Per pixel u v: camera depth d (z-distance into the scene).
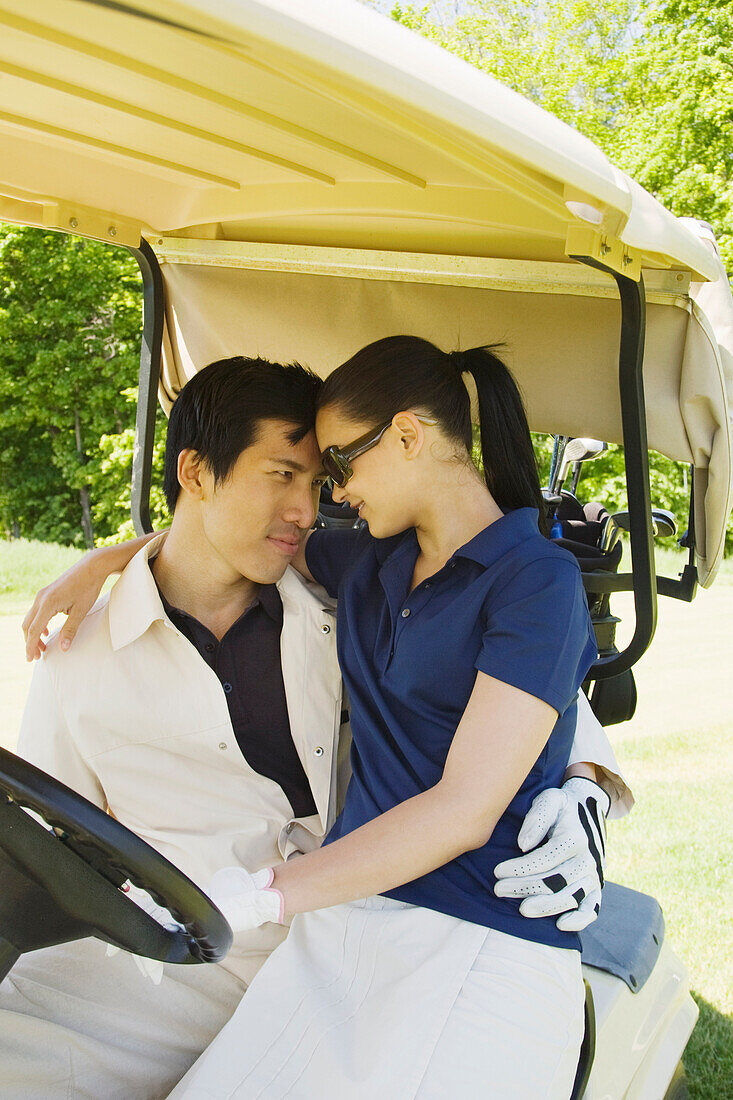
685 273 1.63
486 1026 1.23
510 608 1.33
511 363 1.90
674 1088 1.81
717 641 8.00
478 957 1.28
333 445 1.46
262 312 2.09
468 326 1.92
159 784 1.61
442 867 1.35
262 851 1.61
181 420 1.62
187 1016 1.50
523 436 1.56
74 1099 1.36
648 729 5.50
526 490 1.56
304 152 1.37
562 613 1.33
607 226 1.20
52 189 1.77
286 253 1.97
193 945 1.14
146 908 1.21
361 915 1.38
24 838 1.01
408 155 1.27
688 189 12.14
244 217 1.78
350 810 1.47
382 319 2.00
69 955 1.50
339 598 1.59
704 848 3.81
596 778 1.61
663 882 3.50
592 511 2.59
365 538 1.75
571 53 14.19
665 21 13.30
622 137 13.13
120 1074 1.41
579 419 1.88
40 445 14.49
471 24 14.04
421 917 1.33
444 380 1.45
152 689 1.60
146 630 1.59
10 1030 1.32
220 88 1.10
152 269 2.08
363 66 0.82
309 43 0.78
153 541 1.71
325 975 1.37
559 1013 1.27
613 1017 1.55
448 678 1.38
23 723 1.66
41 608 1.62
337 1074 1.23
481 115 0.93
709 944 3.05
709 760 4.94
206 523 1.60
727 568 12.05
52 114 1.35
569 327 1.83
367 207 1.56
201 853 1.57
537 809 1.36
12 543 12.61
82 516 14.42
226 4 0.74
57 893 1.03
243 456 1.54
